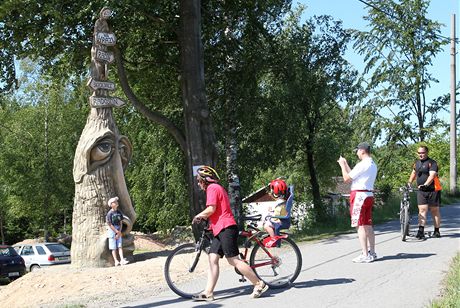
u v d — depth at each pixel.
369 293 7.23
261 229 8.51
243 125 20.03
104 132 13.62
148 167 28.78
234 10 18.61
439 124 39.50
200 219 7.55
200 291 7.93
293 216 22.77
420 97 40.31
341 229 16.48
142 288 9.32
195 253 8.27
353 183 9.50
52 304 9.02
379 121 39.84
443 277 7.81
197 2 15.98
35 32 15.43
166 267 8.11
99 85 13.79
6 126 37.69
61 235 39.84
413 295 6.94
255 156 20.80
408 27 39.22
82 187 13.54
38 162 36.81
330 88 21.34
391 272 8.42
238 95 19.25
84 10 14.23
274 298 7.39
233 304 7.26
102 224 13.38
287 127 20.16
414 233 12.70
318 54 21.22
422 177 11.80
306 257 10.59
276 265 8.02
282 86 20.42
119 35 17.50
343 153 23.98
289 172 27.41
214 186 7.61
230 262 7.54
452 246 10.59
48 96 37.09
